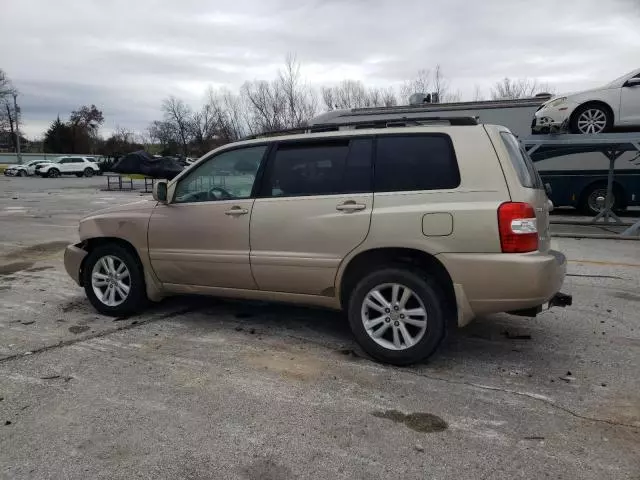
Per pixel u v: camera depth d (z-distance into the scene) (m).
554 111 10.20
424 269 3.92
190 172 4.79
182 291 4.93
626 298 5.95
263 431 3.02
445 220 3.67
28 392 3.49
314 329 4.82
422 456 2.77
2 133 87.38
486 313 3.73
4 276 7.15
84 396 3.44
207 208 4.59
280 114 38.88
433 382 3.69
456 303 3.72
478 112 13.57
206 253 4.60
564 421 3.14
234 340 4.54
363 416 3.20
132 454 2.78
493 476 2.59
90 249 5.38
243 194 4.49
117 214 5.11
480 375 3.82
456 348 4.37
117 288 5.18
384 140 4.02
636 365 4.00
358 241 3.93
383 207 3.87
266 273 4.35
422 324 3.83
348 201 3.98
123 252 5.06
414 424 3.10
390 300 3.96
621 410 3.27
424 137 3.91
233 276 4.52
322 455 2.78
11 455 2.76
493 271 3.57
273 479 2.58
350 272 4.13
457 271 3.66
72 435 2.96
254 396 3.46
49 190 28.12
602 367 3.96
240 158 4.55
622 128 9.85
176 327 4.88
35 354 4.18
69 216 14.68
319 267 4.11
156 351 4.27
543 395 3.49
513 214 3.55
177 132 63.31
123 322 5.04
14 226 12.44
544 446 2.86
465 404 3.36
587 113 9.97
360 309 4.01
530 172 4.19
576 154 13.80
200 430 3.03
